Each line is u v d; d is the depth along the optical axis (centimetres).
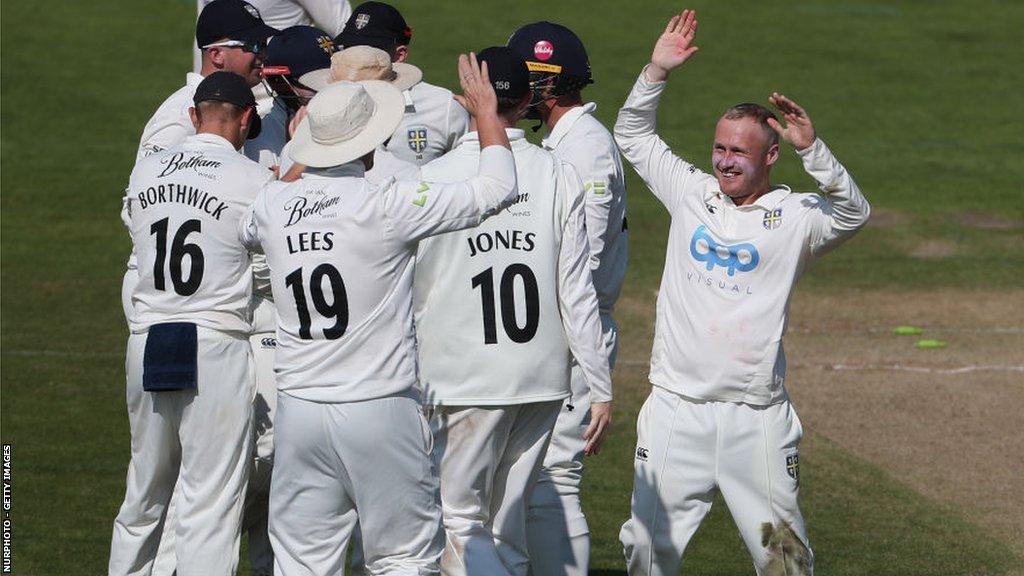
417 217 1808
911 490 2945
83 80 6838
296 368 1839
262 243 1877
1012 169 5856
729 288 2042
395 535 1870
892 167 5862
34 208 5222
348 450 1825
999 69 7362
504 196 1836
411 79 2353
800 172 5741
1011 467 3081
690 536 2114
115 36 7581
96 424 3294
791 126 1945
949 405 3500
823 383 3672
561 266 2020
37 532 2656
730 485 2081
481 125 1867
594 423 2045
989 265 4753
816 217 2014
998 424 3359
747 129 2031
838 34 7956
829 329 4150
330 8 3025
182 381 2048
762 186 2073
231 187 2077
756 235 2031
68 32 7606
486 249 1991
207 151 2114
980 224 5191
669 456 2091
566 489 2283
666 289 2120
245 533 2770
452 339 2002
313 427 1831
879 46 7731
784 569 2083
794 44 7725
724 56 7444
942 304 4381
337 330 1816
